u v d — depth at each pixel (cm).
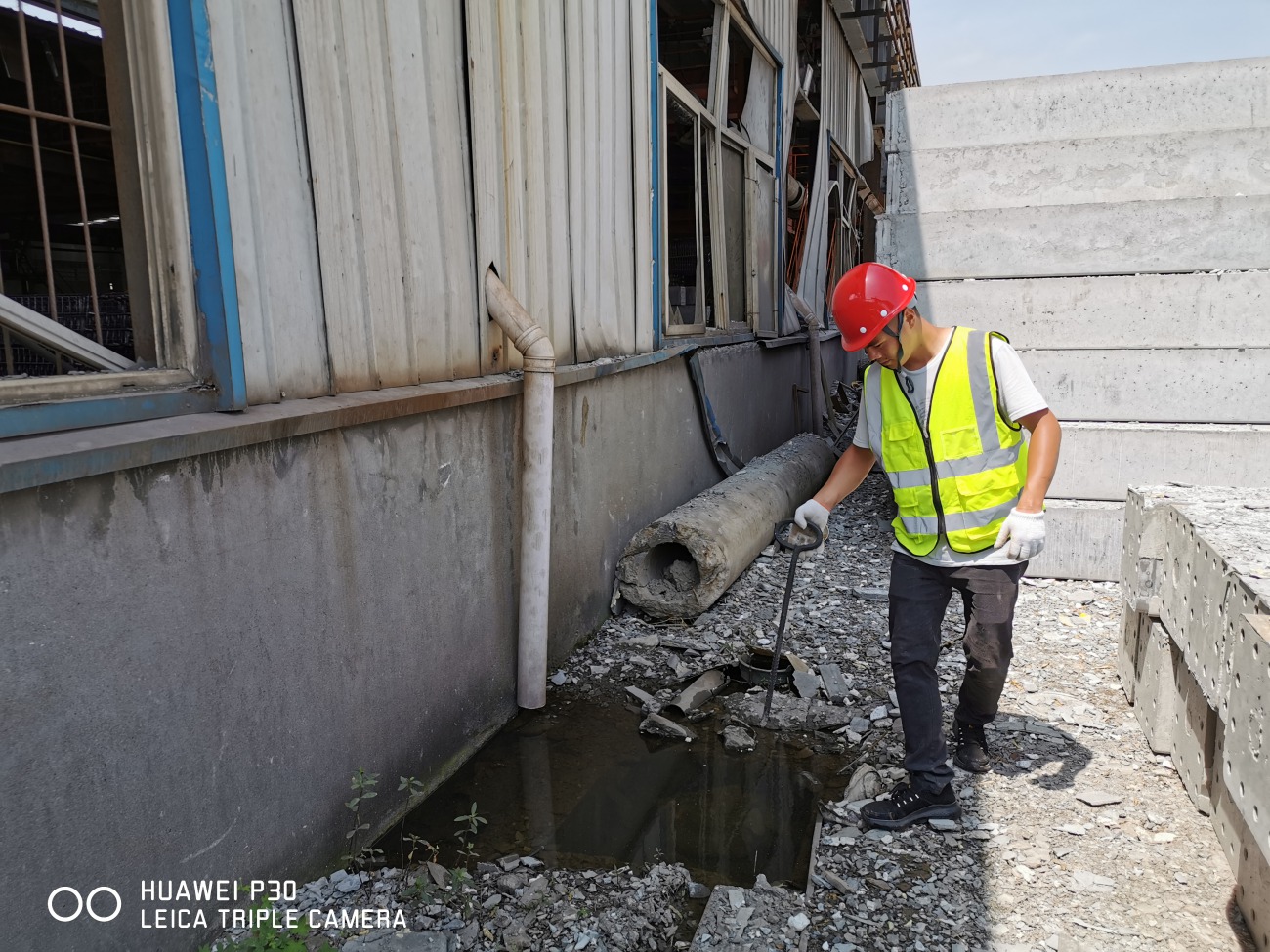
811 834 317
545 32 427
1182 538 307
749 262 843
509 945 249
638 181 568
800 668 440
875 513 756
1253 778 198
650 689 433
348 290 292
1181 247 554
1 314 207
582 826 322
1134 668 390
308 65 268
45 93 373
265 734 256
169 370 235
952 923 260
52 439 197
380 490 305
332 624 284
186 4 223
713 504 572
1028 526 279
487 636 385
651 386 589
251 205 249
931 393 293
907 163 605
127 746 211
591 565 492
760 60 867
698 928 259
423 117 329
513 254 402
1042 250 577
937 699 308
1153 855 289
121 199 234
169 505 220
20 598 184
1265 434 533
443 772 353
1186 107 573
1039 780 336
